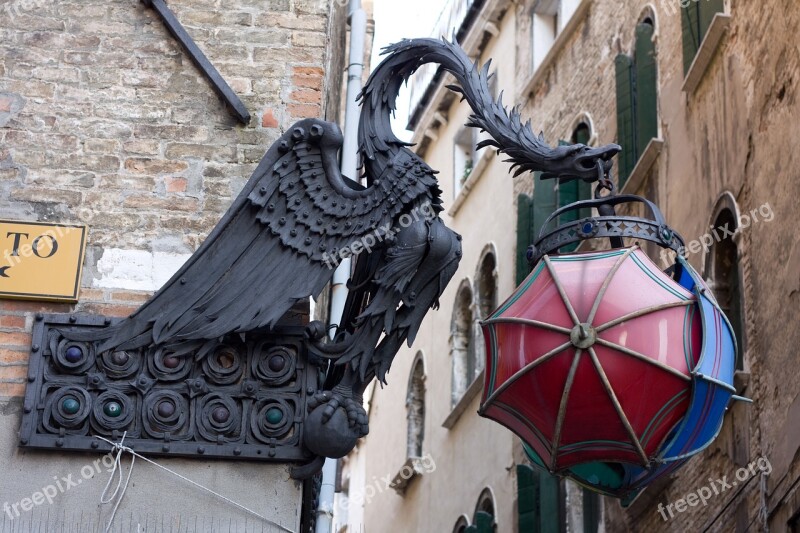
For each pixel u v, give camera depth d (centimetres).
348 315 701
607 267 629
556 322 612
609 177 668
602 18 2041
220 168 730
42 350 663
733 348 629
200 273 669
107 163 725
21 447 646
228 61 759
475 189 2497
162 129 736
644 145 1742
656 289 620
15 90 737
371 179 698
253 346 670
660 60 1753
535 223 2072
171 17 759
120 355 660
